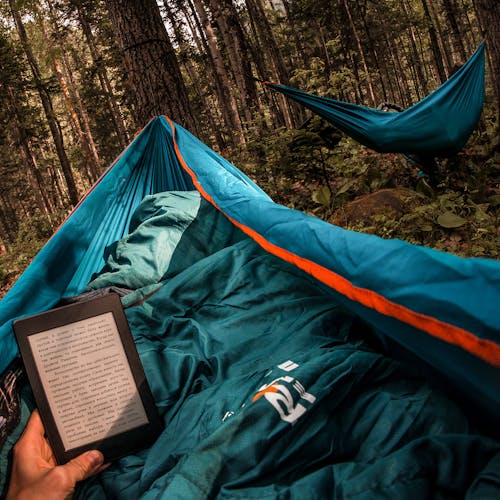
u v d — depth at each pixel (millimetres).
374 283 1310
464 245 4500
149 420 1472
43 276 2408
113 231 3381
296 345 1693
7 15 18031
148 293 2387
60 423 1420
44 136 21453
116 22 5215
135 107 5461
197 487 1103
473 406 1262
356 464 1154
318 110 5734
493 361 981
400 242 1321
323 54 20578
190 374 1721
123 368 1500
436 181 6160
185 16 20297
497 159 6531
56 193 29828
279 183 7129
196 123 5410
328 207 6117
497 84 6828
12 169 27062
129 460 1427
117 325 1536
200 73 24969
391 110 7059
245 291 2154
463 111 5648
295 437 1231
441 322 1095
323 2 17656
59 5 19375
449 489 1026
